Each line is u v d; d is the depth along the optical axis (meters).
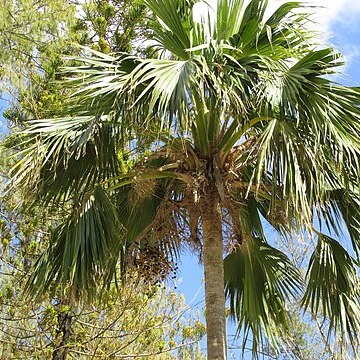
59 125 5.81
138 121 5.31
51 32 9.27
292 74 5.39
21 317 7.68
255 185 5.88
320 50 5.35
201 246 5.95
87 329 8.12
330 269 6.29
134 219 6.57
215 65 5.30
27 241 8.05
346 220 6.21
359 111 5.32
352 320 6.20
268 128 5.31
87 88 5.32
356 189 5.89
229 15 6.05
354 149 5.21
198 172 5.64
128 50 9.02
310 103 5.28
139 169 5.89
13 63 8.99
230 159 5.74
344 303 6.23
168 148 5.67
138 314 7.89
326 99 5.26
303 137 5.28
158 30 6.20
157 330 8.27
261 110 5.64
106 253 5.71
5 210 7.79
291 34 5.96
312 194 5.27
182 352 8.66
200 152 5.76
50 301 7.82
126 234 6.34
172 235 6.08
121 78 5.49
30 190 5.79
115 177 5.98
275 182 5.20
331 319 6.25
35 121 5.84
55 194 5.98
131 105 5.16
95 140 5.96
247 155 5.71
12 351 7.59
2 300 7.54
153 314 8.23
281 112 5.34
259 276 6.81
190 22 6.04
